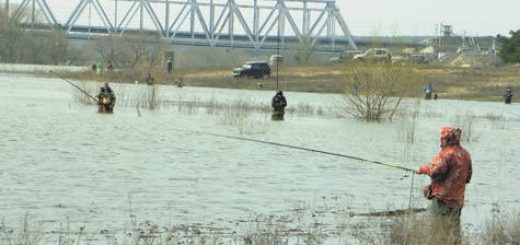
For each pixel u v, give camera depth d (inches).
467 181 2428.6
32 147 4781.0
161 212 2967.5
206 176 3887.8
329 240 2519.7
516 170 4534.9
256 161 4525.1
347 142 5895.7
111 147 4953.3
